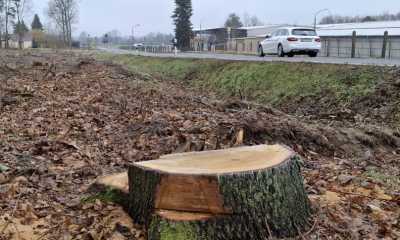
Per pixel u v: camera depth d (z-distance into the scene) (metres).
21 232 4.24
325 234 4.51
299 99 14.90
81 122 8.59
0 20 77.81
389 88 12.82
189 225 3.96
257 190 4.14
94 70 19.11
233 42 63.59
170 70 26.75
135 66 32.59
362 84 13.84
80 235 4.21
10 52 36.00
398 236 4.74
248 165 4.33
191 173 4.07
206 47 69.81
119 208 4.58
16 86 12.72
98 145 7.20
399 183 6.47
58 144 6.96
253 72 18.95
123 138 7.57
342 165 7.13
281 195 4.30
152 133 7.58
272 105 15.52
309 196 5.30
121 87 13.94
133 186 4.41
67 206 4.75
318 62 17.64
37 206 4.70
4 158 6.12
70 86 13.56
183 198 4.07
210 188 4.03
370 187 5.98
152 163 4.45
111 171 5.98
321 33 52.44
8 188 5.00
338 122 11.62
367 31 47.94
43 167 5.84
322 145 7.95
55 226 4.36
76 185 5.42
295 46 22.83
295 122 9.01
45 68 18.31
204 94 18.23
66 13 82.75
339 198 5.48
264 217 4.16
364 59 21.17
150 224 4.09
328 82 14.95
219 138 7.24
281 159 4.51
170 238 3.92
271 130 7.72
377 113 12.02
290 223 4.35
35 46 86.88
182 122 8.24
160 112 9.49
